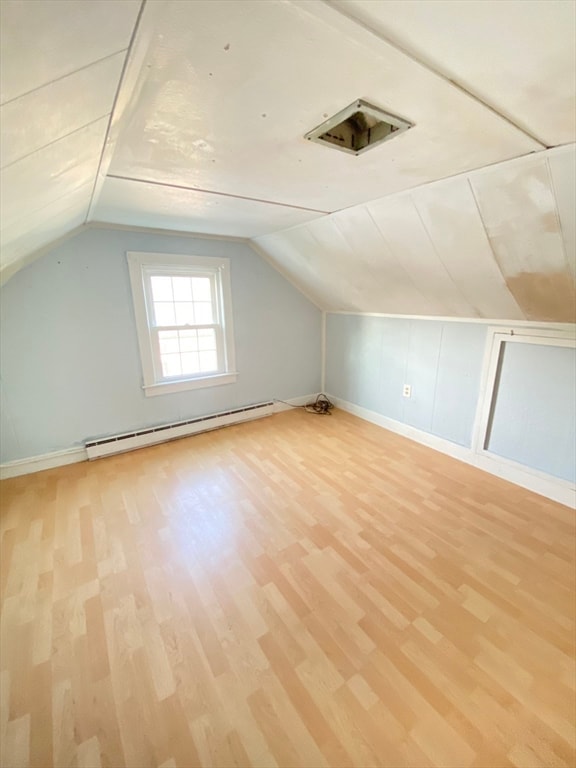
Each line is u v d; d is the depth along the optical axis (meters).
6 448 2.56
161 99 0.96
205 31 0.71
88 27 0.56
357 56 0.81
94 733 1.09
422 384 3.08
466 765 1.00
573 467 2.18
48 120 0.74
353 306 3.53
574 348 2.09
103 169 1.46
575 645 1.34
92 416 2.85
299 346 3.99
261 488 2.44
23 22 0.45
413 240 2.13
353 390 3.89
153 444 3.13
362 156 1.37
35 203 1.25
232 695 1.19
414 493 2.37
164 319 3.09
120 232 2.69
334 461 2.83
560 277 1.79
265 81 0.90
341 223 2.36
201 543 1.91
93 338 2.74
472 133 1.18
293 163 1.43
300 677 1.24
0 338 2.41
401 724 1.10
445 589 1.59
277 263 3.51
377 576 1.67
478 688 1.20
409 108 1.04
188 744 1.06
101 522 2.09
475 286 2.22
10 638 1.38
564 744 1.04
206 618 1.47
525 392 2.36
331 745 1.05
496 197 1.56
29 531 2.01
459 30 0.73
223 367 3.51
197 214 2.31
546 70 0.86
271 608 1.51
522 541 1.90
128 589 1.61
